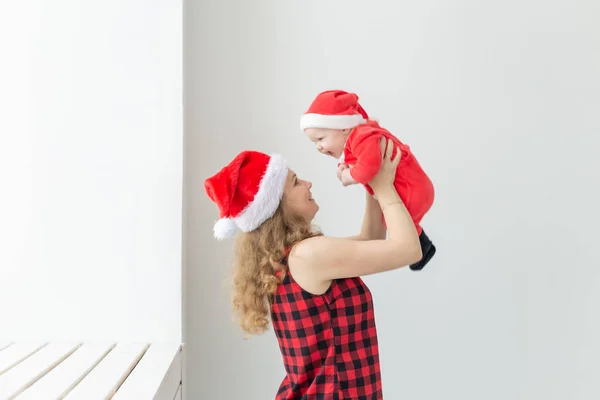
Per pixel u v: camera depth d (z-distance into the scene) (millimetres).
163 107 1933
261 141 2250
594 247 2307
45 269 1905
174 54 1938
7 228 1898
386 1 2285
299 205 1536
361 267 1413
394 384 2285
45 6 1923
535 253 2312
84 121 1921
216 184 1485
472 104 2299
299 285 1451
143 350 1822
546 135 2316
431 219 2293
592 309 2309
